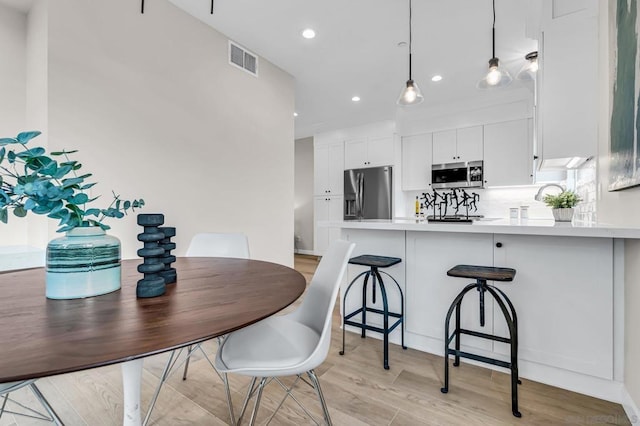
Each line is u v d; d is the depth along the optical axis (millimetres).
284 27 2783
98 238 1021
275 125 3467
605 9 1857
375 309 2348
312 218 6758
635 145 1305
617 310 1603
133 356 604
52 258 951
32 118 2172
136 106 2297
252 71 3189
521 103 4102
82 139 2029
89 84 2062
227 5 2504
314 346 1161
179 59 2562
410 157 5082
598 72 1993
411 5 2455
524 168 4094
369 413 1497
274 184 3463
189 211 2648
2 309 862
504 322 1897
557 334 1742
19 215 866
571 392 1678
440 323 2121
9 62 2242
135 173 2293
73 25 1992
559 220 2461
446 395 1643
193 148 2674
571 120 2080
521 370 1833
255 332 1261
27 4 2178
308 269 5020
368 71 3570
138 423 1018
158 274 1081
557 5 2107
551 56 2121
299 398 1617
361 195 5379
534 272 1809
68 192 905
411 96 2594
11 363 563
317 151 6086
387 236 2340
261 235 3318
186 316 824
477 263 1986
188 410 1515
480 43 2977
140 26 2316
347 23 2703
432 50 3111
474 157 4449
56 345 640
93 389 1673
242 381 1772
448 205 5031
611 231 1419
